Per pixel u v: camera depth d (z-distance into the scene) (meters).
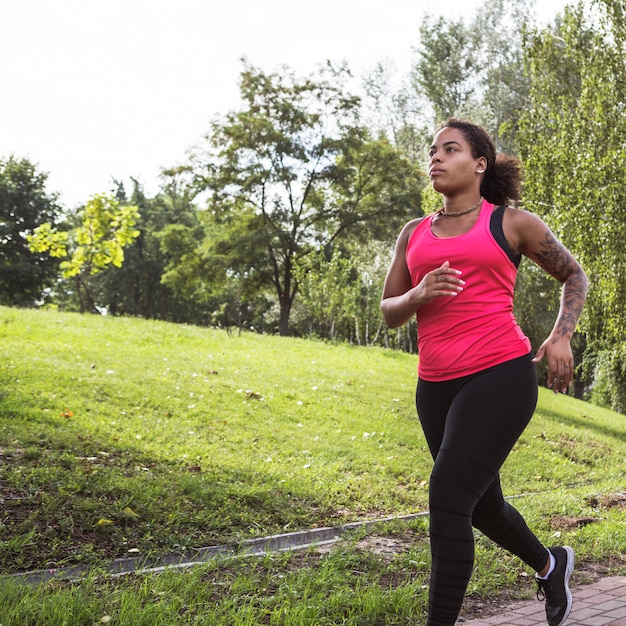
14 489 5.38
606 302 14.17
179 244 41.53
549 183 15.48
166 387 11.70
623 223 13.68
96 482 5.83
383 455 9.73
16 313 18.22
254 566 4.33
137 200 57.06
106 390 10.62
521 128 16.64
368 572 4.50
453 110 36.28
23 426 7.72
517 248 2.99
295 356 18.33
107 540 4.75
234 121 37.47
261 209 38.03
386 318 3.03
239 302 60.41
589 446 13.63
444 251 2.92
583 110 14.88
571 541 5.64
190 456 7.78
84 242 20.45
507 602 4.16
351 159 37.31
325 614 3.65
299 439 9.89
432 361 2.91
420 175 37.53
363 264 39.94
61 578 3.88
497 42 33.09
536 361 2.87
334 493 7.13
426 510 7.14
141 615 3.28
